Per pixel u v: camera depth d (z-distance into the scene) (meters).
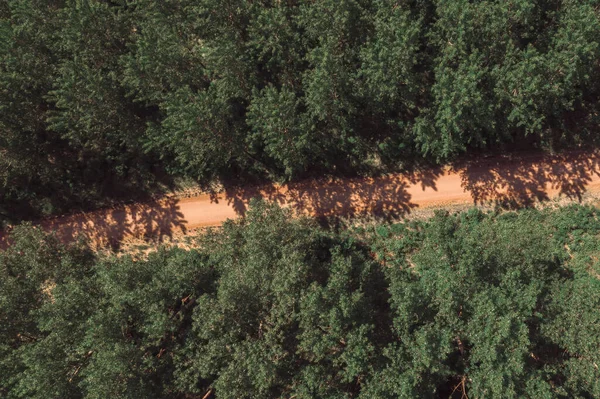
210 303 40.78
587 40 45.75
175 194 60.53
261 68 57.59
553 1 49.88
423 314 42.50
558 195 55.56
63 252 50.78
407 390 37.69
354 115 56.84
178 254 48.62
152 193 60.69
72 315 43.59
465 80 44.44
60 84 49.47
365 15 50.91
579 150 56.03
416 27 47.25
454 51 47.00
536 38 50.72
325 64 47.16
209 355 39.81
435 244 47.34
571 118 56.66
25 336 45.34
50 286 51.50
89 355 44.47
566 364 42.06
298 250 45.16
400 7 48.12
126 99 53.94
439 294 41.28
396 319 41.53
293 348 42.78
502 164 56.69
